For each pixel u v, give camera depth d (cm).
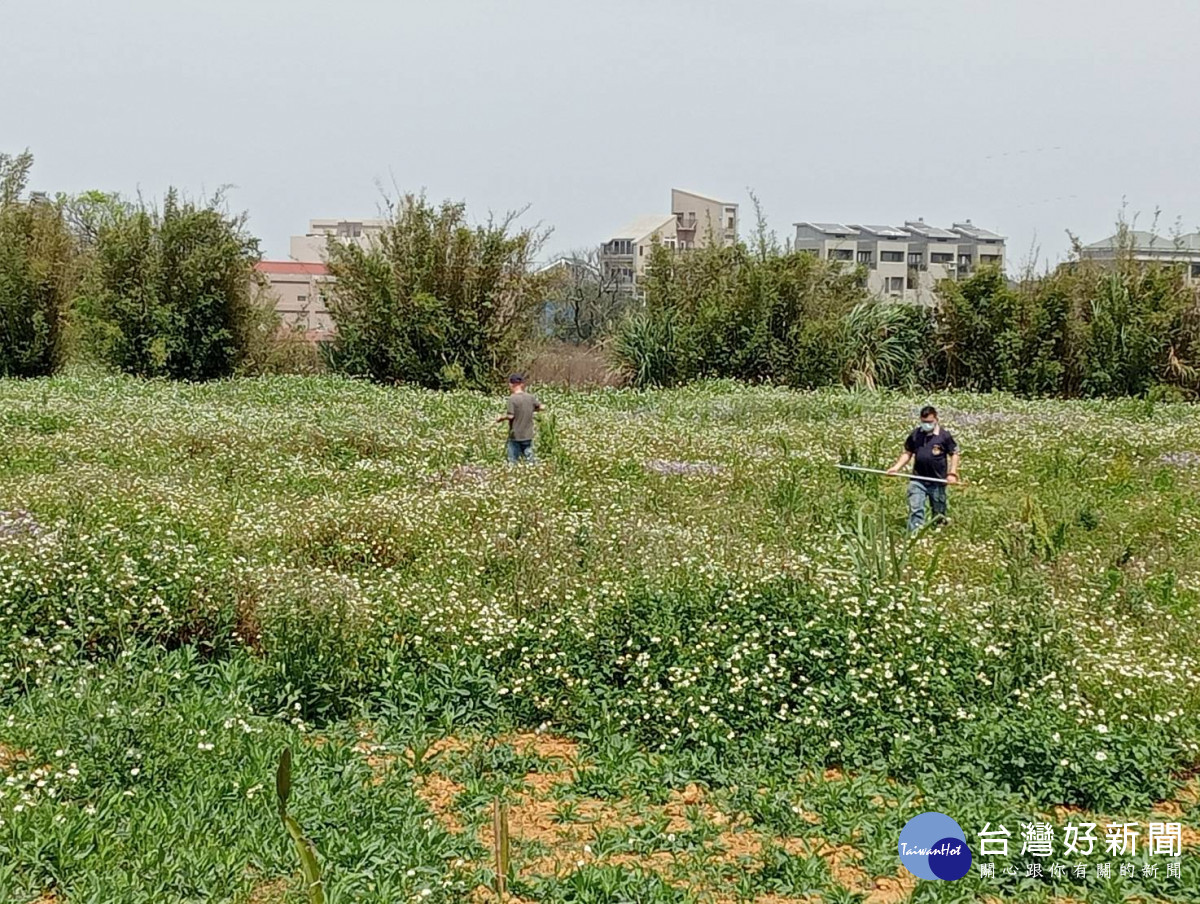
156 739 693
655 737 789
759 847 644
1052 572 1117
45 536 952
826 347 3206
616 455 1734
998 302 3272
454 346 3216
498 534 1157
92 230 4497
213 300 3161
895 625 866
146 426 1859
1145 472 1809
